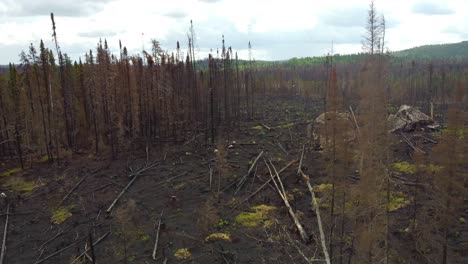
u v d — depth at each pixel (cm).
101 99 4288
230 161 3703
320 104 8250
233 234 2362
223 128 5347
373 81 1623
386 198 1719
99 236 2456
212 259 2094
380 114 1614
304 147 4009
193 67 5472
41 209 2948
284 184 3075
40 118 4331
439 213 1709
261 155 3831
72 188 3269
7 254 2339
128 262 2119
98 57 4297
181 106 5309
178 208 2784
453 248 1941
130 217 2469
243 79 9044
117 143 4256
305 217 2469
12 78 4234
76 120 4731
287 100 9394
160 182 3303
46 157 4291
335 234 2106
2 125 4431
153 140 4678
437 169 1681
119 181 3381
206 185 3162
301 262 1988
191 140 4594
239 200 2855
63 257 2252
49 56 4741
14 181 3553
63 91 4238
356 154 1688
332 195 1750
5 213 2884
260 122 5906
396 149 3500
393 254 1878
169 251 2208
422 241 1953
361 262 1609
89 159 4103
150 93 4875
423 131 4162
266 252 2127
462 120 1542
